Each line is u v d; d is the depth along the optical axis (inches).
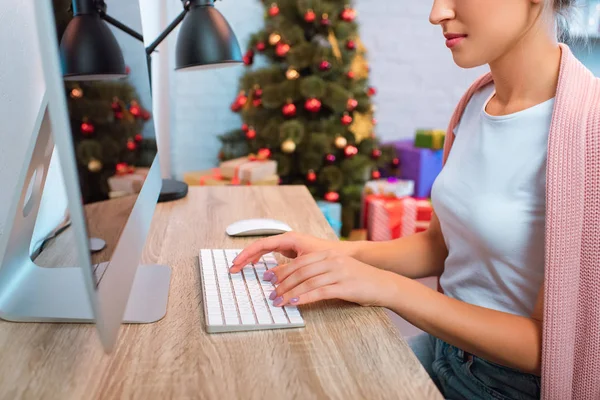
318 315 25.9
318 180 106.1
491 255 32.6
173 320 25.0
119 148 24.4
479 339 27.2
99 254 19.2
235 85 120.0
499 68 32.0
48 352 21.9
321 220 42.3
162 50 102.0
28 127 33.7
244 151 111.0
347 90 104.7
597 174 26.3
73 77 18.4
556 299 27.2
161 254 34.1
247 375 20.6
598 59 105.7
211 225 40.5
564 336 27.2
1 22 29.9
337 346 23.0
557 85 29.0
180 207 45.4
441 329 27.2
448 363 35.3
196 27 46.4
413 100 127.0
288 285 26.8
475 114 36.5
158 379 20.2
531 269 31.3
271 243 31.8
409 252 38.8
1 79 29.7
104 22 23.9
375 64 124.3
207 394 19.4
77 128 18.0
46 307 24.6
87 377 20.3
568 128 27.4
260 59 118.7
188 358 21.7
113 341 19.1
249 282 29.0
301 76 102.7
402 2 121.9
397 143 125.4
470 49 28.9
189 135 120.9
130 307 25.7
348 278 26.5
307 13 97.8
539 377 30.0
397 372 21.0
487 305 34.2
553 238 27.3
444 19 29.0
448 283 36.8
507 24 28.0
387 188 111.3
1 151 29.7
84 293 25.9
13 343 22.5
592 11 102.1
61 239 34.7
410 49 124.3
